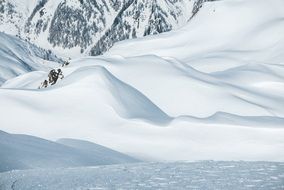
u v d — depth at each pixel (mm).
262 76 71000
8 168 35625
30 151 39156
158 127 46906
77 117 50062
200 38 156000
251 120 48406
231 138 44594
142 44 158500
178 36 159125
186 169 37219
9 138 41750
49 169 36188
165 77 63750
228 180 33469
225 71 75562
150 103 58312
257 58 122938
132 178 33938
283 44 128125
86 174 34906
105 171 36156
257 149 43062
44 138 47938
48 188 30750
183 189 31000
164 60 69125
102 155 42156
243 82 68562
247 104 58406
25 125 49938
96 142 46062
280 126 45844
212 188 31266
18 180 32469
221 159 42062
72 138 47219
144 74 64938
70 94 53125
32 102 52844
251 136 44531
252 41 142750
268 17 159000
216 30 157625
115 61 70812
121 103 52500
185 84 61875
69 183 32094
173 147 44188
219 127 45875
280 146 43125
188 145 44250
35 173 34688
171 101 59406
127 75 65312
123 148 44750
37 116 50781
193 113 57500
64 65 74875
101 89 53156
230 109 57531
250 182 32781
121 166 38438
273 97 64062
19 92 54219
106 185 31875
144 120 48344
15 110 51781
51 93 53781
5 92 54188
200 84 61875
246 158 41969
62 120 49875
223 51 134625
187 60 129000
